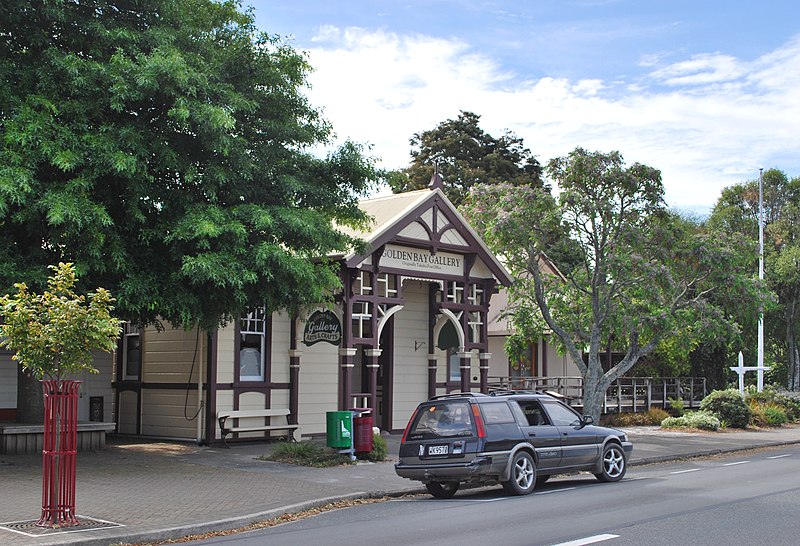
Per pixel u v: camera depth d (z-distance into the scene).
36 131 13.78
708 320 23.66
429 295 25.02
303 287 16.64
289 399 21.39
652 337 24.89
